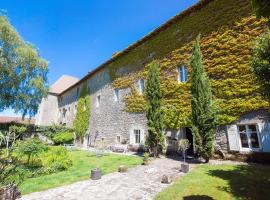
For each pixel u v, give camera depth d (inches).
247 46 367.2
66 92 1323.8
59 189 248.7
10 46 834.2
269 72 201.0
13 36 830.5
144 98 603.2
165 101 519.8
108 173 327.0
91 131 883.4
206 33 448.5
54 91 1477.6
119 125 697.0
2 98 841.5
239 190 204.5
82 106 1007.0
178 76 506.6
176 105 488.4
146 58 619.2
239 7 392.8
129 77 684.7
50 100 1434.5
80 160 469.4
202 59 444.8
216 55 418.9
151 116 483.8
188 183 240.4
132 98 653.9
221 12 425.4
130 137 627.8
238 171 278.8
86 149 756.0
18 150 377.1
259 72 209.6
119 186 253.4
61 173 338.0
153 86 499.5
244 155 348.2
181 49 505.4
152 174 305.0
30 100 919.0
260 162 326.0
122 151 614.2
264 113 331.0
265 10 141.3
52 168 350.3
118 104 721.6
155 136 467.5
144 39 619.2
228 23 406.9
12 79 840.3
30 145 396.5
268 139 321.4
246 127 359.9
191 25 490.6
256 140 346.9
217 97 401.1
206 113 365.1
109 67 818.2
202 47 450.9
